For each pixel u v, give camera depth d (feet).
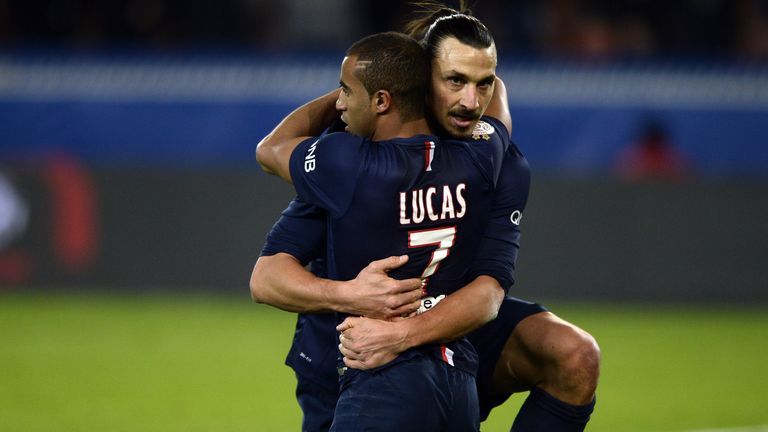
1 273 134.00
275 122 160.04
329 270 47.03
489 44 45.16
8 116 159.84
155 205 134.51
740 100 160.86
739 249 133.28
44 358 99.60
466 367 46.06
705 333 117.08
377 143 45.01
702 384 92.89
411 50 44.96
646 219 133.49
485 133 47.65
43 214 133.69
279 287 46.21
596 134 160.76
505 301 52.60
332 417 50.70
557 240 133.08
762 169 160.25
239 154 159.63
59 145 159.53
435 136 45.62
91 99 160.04
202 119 159.84
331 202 45.14
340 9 176.55
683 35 174.19
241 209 134.41
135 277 134.31
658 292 133.28
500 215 48.14
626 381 93.81
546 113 160.86
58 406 82.02
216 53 161.89
